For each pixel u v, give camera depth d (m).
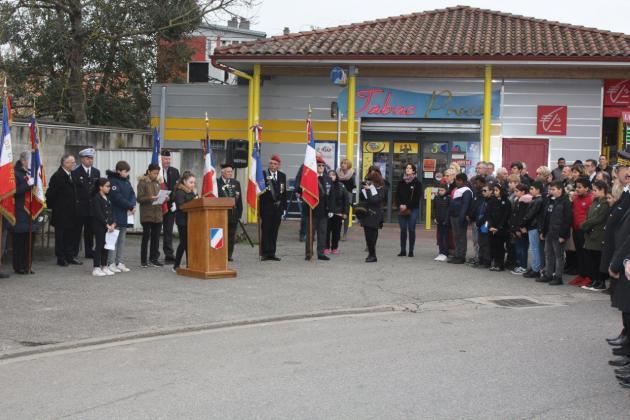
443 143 22.69
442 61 20.58
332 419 5.94
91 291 11.57
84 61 29.19
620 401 6.54
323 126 22.98
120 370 7.47
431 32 23.20
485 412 6.15
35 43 27.09
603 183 12.24
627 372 7.22
